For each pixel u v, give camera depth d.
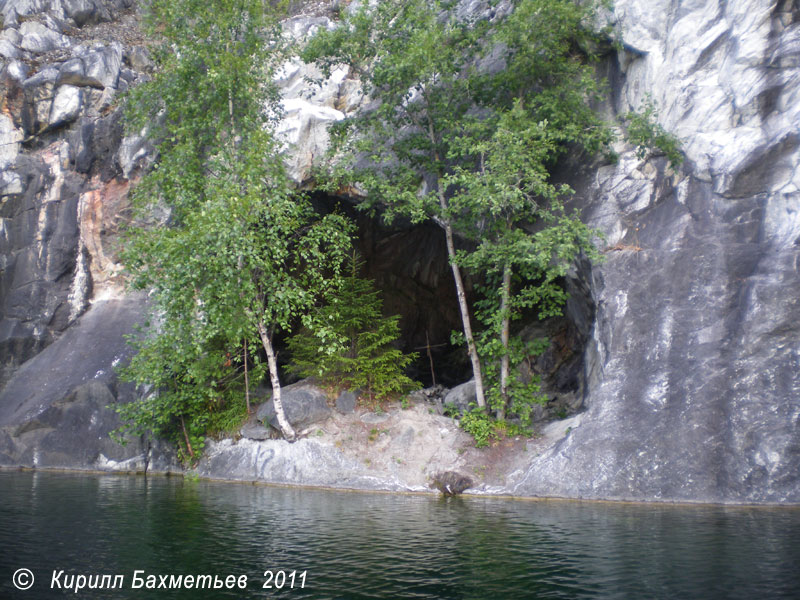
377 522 8.75
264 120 15.91
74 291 18.91
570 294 15.55
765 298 11.70
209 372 14.59
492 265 15.18
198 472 14.61
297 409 14.29
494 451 12.99
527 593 5.46
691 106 13.95
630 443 11.48
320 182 16.16
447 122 14.83
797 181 12.29
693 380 11.70
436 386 18.38
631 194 14.12
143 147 18.95
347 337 15.43
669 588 5.59
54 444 15.61
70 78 19.94
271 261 14.38
